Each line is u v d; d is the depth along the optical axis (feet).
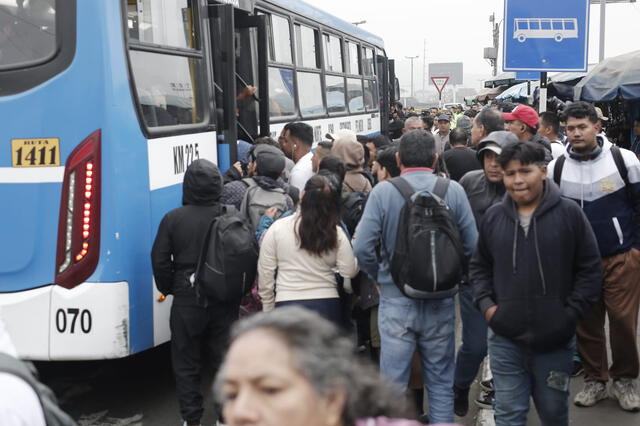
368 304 17.69
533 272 12.76
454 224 14.48
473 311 17.26
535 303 12.77
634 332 17.72
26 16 16.87
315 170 21.89
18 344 16.79
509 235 12.92
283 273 16.44
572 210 12.87
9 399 6.26
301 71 35.32
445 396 14.98
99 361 23.04
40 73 16.80
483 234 13.35
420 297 14.33
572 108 16.90
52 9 16.79
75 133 16.70
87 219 16.69
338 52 42.86
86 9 16.65
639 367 18.35
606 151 17.01
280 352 4.40
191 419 17.08
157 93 18.61
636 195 16.97
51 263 16.79
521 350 13.17
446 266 14.14
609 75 49.98
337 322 16.62
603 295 17.71
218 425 16.88
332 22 41.73
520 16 32.94
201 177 16.72
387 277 14.85
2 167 16.96
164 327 18.51
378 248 15.07
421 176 14.96
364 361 4.84
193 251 16.76
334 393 4.49
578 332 18.48
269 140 23.50
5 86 16.90
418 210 14.37
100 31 16.61
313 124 36.83
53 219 16.78
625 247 17.15
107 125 16.62
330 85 40.68
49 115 16.76
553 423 13.29
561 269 12.78
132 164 17.22
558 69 32.94
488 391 18.97
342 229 16.60
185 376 17.03
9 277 16.94
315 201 16.07
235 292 16.76
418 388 17.24
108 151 16.67
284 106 32.63
